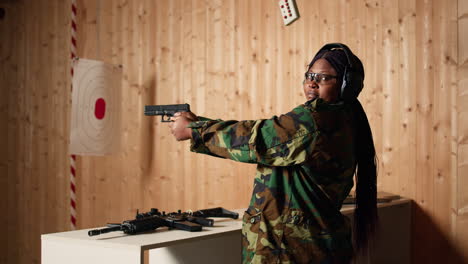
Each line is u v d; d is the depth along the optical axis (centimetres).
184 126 138
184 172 329
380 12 256
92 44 375
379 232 224
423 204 242
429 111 240
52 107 391
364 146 147
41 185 397
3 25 416
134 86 355
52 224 391
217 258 187
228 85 311
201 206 321
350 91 135
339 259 131
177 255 185
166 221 161
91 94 326
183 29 332
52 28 392
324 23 275
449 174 234
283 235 126
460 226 230
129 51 357
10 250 413
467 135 228
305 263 125
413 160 246
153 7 346
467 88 228
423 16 242
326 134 127
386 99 255
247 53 303
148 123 348
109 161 366
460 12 230
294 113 127
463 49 229
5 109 414
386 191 255
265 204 130
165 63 340
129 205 356
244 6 305
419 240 244
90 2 376
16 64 411
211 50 319
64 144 385
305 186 130
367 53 261
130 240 141
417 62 244
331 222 131
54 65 391
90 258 144
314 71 139
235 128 129
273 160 126
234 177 306
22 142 407
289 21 281
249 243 131
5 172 414
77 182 379
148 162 347
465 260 229
